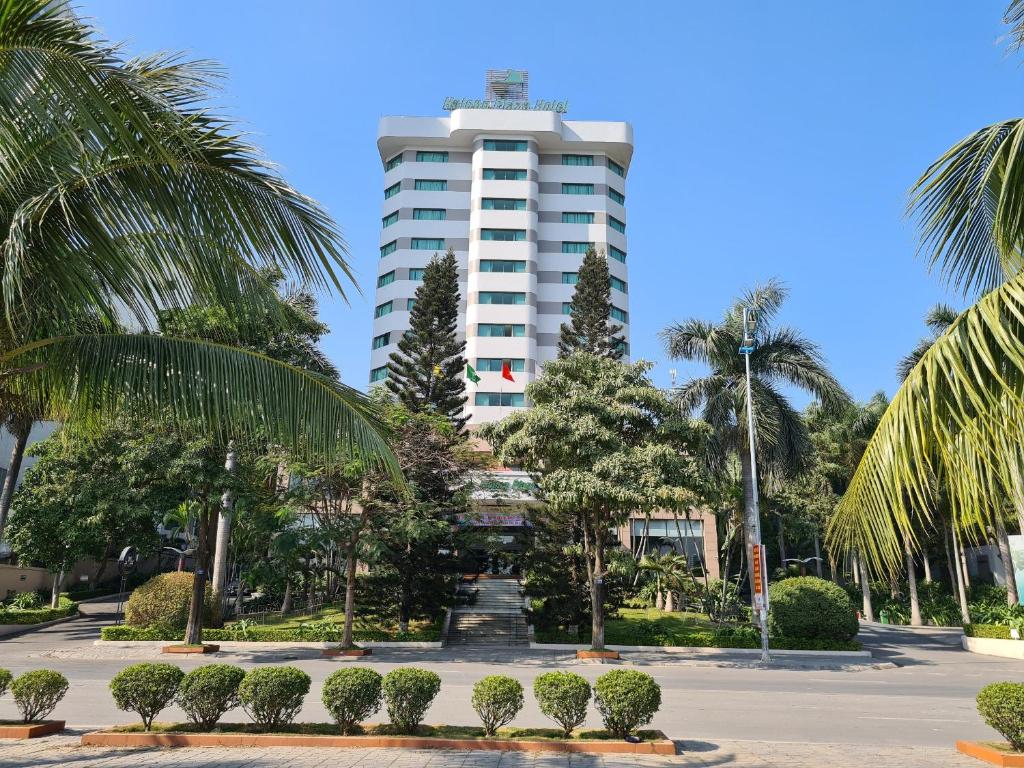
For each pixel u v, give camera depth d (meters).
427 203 60.12
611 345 33.22
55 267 5.86
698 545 37.97
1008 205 4.15
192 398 6.18
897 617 40.75
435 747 8.55
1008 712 8.40
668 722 11.38
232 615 28.89
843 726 11.37
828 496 40.09
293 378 6.62
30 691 9.51
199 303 6.23
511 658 21.69
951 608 39.16
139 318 6.32
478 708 9.05
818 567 47.66
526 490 26.84
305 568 24.50
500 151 59.59
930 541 38.41
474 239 57.84
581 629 26.50
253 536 24.20
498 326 55.84
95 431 7.12
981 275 4.69
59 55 4.56
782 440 27.58
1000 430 3.92
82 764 7.47
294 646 23.64
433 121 61.34
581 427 21.08
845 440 36.62
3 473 33.25
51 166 5.54
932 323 28.19
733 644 24.61
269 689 9.03
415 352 32.22
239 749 8.41
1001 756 8.20
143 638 23.80
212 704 9.11
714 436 26.92
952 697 15.27
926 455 4.08
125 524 29.23
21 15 4.53
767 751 8.91
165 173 5.74
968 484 3.97
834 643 24.67
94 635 26.83
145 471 21.00
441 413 30.22
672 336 28.91
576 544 24.92
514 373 54.62
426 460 23.47
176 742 8.60
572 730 9.33
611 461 20.47
